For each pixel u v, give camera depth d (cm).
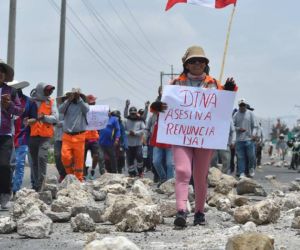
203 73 762
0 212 894
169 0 897
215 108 746
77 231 719
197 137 738
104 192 1119
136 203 779
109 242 511
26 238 677
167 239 653
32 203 809
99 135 1669
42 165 1162
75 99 1236
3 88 906
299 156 2709
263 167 2967
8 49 2386
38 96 1156
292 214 850
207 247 600
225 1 876
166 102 749
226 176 1359
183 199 720
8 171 913
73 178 1174
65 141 1244
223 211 903
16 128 1145
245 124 1748
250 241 532
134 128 1811
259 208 755
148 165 2088
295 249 583
